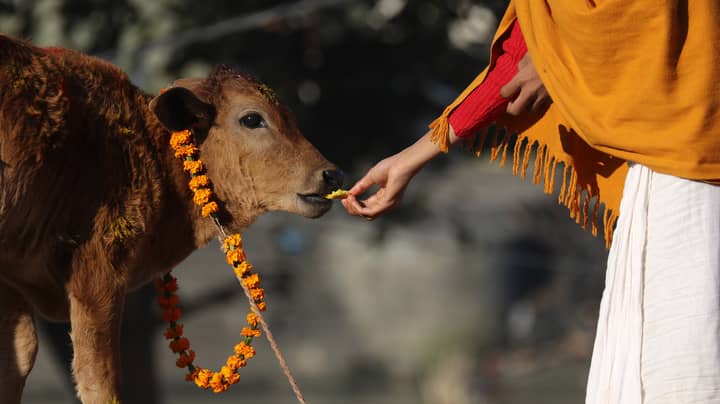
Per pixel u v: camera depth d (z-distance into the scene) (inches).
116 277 545.6
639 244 426.6
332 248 3196.4
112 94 555.5
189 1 1148.5
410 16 1286.9
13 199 519.5
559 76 445.1
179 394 2805.1
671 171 418.0
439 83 1338.6
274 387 2950.3
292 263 2114.9
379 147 1355.8
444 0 1279.5
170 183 574.9
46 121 523.5
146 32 1149.7
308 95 1325.0
